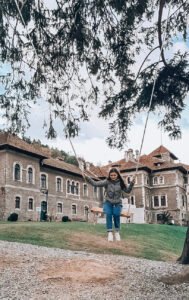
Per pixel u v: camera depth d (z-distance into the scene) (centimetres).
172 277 885
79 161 800
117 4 1009
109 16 1058
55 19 1047
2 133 1124
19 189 5303
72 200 6575
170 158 8400
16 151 5350
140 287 801
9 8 955
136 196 7781
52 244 1939
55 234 2277
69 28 1061
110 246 2066
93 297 723
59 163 6581
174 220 7794
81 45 1083
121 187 812
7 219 4994
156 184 8106
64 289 779
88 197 7062
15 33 1035
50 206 5984
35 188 5644
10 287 800
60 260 1090
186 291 766
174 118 1207
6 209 5022
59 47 1086
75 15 1030
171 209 7869
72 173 6612
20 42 1059
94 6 1026
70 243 2033
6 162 5147
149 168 7956
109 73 1147
